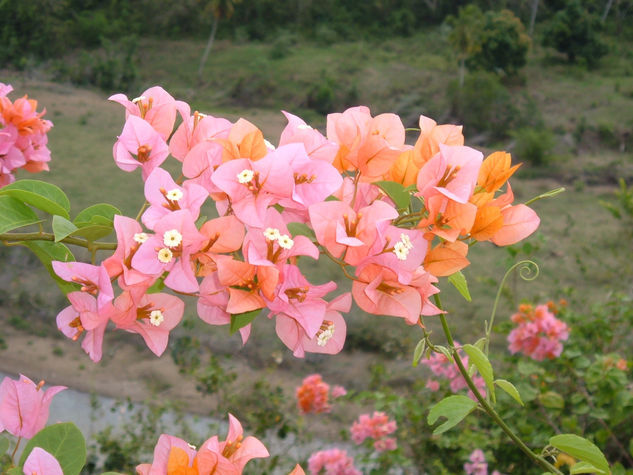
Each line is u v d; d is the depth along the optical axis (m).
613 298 3.54
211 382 4.13
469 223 0.80
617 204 17.00
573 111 28.12
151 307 0.83
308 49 35.59
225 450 0.83
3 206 0.78
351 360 6.36
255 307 0.75
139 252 0.74
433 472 3.32
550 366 3.22
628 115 26.78
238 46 36.06
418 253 0.79
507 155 0.85
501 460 3.12
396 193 0.84
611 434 2.81
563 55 36.09
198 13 37.62
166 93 0.92
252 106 29.20
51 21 33.31
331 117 0.89
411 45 36.41
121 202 13.69
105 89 29.19
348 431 4.70
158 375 6.08
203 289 0.79
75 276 0.75
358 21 39.03
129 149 0.85
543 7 41.28
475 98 27.70
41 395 0.84
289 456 3.92
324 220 0.78
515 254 3.46
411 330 6.84
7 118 1.22
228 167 0.78
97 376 6.14
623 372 2.84
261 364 6.18
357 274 0.80
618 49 37.03
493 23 31.83
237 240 0.77
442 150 0.81
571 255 9.98
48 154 1.30
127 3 37.47
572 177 20.75
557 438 0.99
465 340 6.89
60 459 0.74
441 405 0.99
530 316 3.10
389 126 0.91
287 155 0.78
